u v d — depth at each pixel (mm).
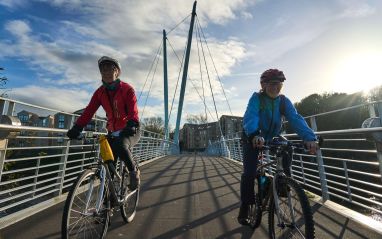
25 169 4129
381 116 3664
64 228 2400
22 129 3643
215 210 4250
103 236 2896
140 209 4293
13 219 3615
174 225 3564
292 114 2920
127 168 3174
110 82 3072
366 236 3096
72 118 5465
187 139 97562
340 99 38781
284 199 2471
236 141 14859
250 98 3021
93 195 2695
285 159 2668
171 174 8211
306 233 2139
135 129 2957
